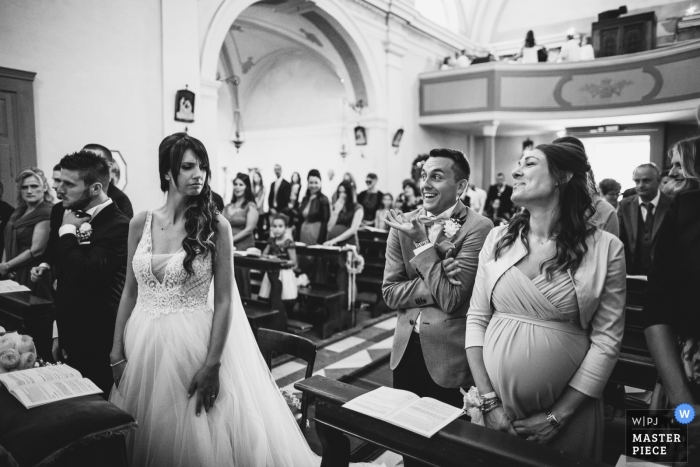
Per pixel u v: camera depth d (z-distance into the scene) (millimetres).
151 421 1753
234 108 13227
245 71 12742
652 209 3871
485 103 10594
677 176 2535
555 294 1448
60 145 4941
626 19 10945
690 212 1508
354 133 10758
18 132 4586
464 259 1872
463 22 13336
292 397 2859
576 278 1440
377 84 10258
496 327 1557
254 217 5285
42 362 1911
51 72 4844
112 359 1938
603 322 1455
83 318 2244
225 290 1894
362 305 6484
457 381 1877
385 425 1411
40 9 4730
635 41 10883
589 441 1435
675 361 1486
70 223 2285
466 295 1856
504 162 13852
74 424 1369
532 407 1477
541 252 1514
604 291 1453
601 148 12172
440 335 1893
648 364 2039
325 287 5469
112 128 5367
